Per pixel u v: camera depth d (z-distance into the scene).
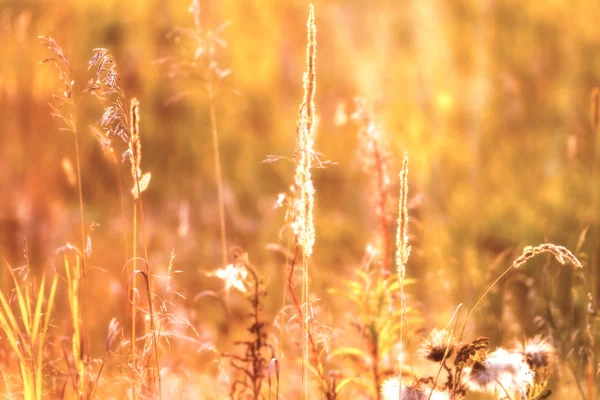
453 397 2.20
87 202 6.51
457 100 7.32
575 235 5.05
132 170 2.27
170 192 6.80
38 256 5.02
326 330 2.87
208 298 4.48
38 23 7.18
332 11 9.02
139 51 8.17
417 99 7.33
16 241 5.08
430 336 2.35
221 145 7.63
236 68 8.63
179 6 8.63
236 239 2.83
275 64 8.78
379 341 2.69
